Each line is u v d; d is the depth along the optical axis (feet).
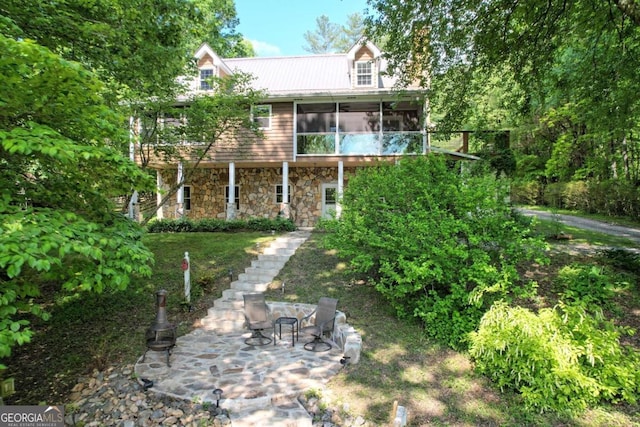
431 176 23.57
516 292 19.77
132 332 21.15
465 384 15.97
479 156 49.44
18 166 13.33
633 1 21.67
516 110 38.75
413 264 18.97
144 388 15.42
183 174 42.88
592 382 14.34
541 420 13.70
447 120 37.09
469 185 22.04
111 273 11.35
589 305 19.70
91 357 18.57
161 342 17.80
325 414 13.88
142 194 63.26
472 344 17.63
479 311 19.42
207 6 57.00
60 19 17.07
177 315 24.04
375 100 48.42
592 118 31.73
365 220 23.09
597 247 32.94
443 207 22.18
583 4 25.53
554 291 23.58
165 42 24.29
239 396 14.74
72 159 10.50
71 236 10.17
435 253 19.36
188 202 56.49
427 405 14.60
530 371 15.14
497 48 29.17
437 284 22.57
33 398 15.62
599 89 29.48
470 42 30.89
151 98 32.07
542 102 34.68
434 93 36.76
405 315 21.94
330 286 26.68
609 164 66.59
